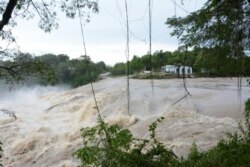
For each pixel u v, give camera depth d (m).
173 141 14.88
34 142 17.56
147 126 17.61
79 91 33.47
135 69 34.00
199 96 24.09
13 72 7.21
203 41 8.09
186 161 8.29
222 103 21.20
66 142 17.16
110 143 6.61
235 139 9.28
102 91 31.11
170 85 31.94
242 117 17.50
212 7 7.59
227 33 7.83
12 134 19.39
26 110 28.08
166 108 21.56
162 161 6.93
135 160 6.57
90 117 21.91
